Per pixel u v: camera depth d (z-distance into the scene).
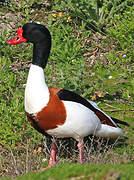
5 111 10.43
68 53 13.32
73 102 8.69
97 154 9.04
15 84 11.66
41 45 8.81
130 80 12.38
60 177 6.49
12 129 10.12
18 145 9.85
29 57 13.52
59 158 9.29
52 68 12.95
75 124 8.66
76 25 14.80
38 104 8.50
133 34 13.53
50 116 8.52
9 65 12.88
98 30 14.56
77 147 9.89
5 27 14.75
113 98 11.82
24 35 8.98
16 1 16.02
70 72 12.52
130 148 9.80
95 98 11.55
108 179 6.39
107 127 9.26
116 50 13.76
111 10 14.58
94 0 14.72
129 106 11.48
